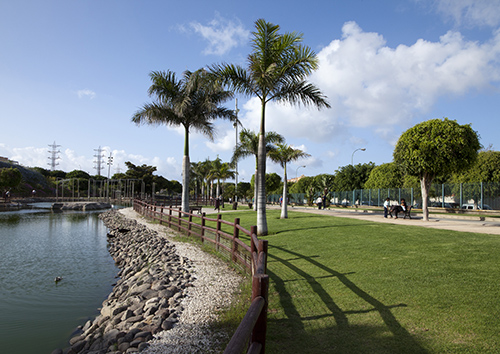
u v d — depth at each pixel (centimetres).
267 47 1148
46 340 550
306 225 1334
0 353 501
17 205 5556
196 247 1052
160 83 1847
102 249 1513
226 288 593
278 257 788
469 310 401
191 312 483
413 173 1659
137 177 9062
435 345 327
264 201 1202
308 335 369
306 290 526
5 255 1338
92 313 686
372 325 382
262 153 1212
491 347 316
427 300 441
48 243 1666
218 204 2884
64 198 7950
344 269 630
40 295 809
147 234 1466
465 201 2592
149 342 400
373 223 1288
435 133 1545
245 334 161
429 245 777
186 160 1953
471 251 688
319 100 1245
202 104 1823
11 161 10606
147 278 716
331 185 4319
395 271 586
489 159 2858
